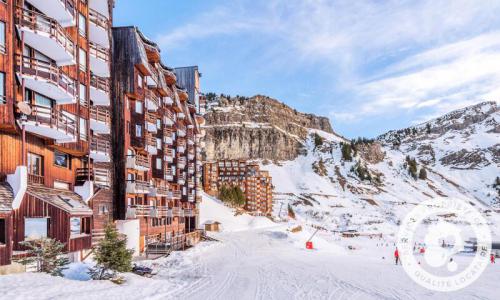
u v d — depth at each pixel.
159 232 61.59
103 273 28.39
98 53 40.34
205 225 122.00
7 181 26.09
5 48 25.53
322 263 54.81
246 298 27.59
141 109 51.62
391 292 33.19
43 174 30.66
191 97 90.06
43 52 30.22
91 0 40.59
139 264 43.09
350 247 114.44
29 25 27.17
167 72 67.44
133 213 47.47
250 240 93.81
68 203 30.97
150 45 57.91
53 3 29.56
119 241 29.12
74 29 34.03
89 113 36.31
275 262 53.47
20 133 27.23
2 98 25.23
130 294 24.70
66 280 24.80
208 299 26.55
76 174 36.47
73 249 30.61
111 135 47.03
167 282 31.48
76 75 34.19
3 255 24.03
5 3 25.67
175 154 72.88
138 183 48.94
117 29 48.94
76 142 33.91
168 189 68.62
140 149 51.88
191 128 86.19
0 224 24.39
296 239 100.31
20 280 22.41
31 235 27.00
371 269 49.97
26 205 26.72
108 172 41.53
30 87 28.36
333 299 28.77
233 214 153.25
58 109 30.52
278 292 30.41
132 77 48.09
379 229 192.50
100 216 41.72
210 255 59.34
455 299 31.44
